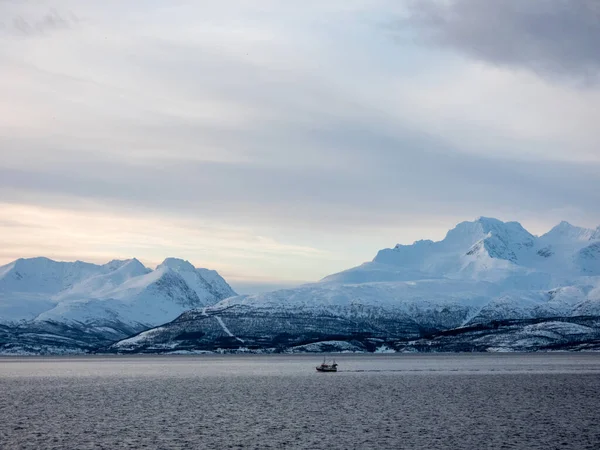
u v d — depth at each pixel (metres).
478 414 154.25
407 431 131.75
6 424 144.25
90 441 123.19
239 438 125.00
